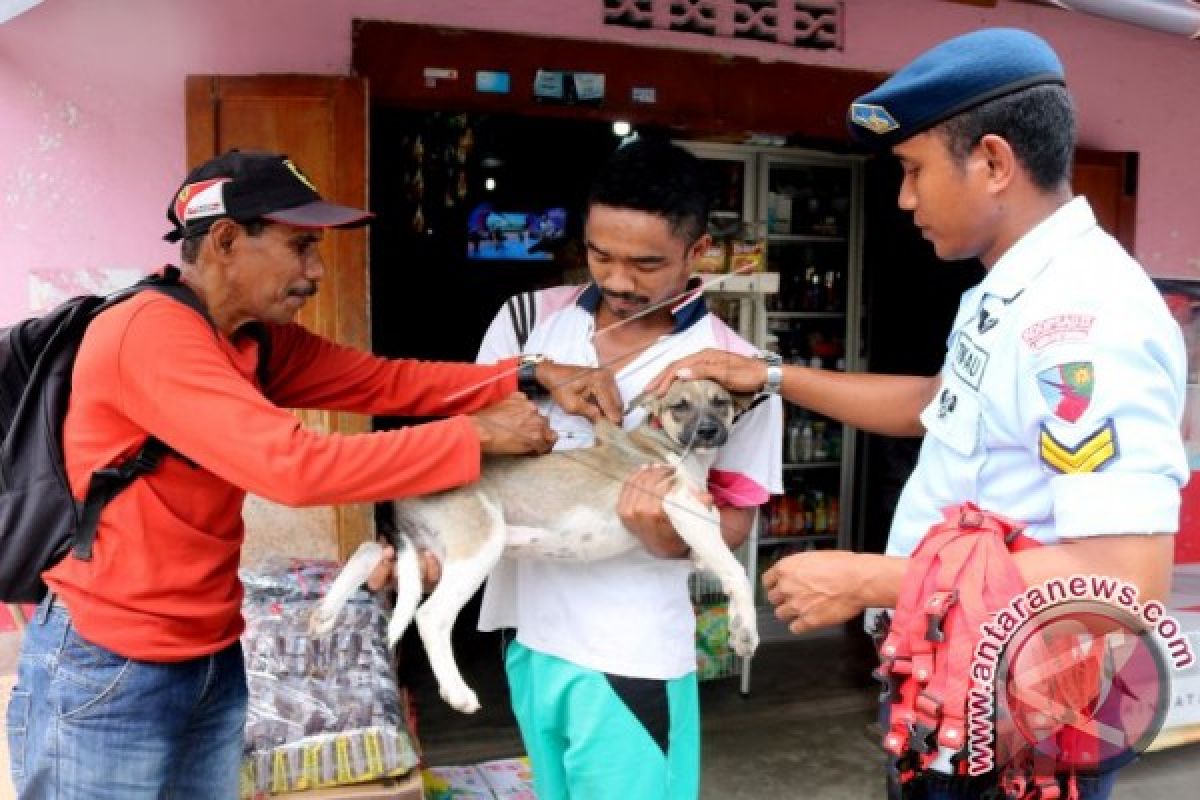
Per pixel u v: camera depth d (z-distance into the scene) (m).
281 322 1.75
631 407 1.76
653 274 1.67
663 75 3.63
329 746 2.26
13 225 3.17
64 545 1.63
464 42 3.41
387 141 4.71
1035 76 1.28
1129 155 4.25
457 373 1.90
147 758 1.70
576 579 1.76
